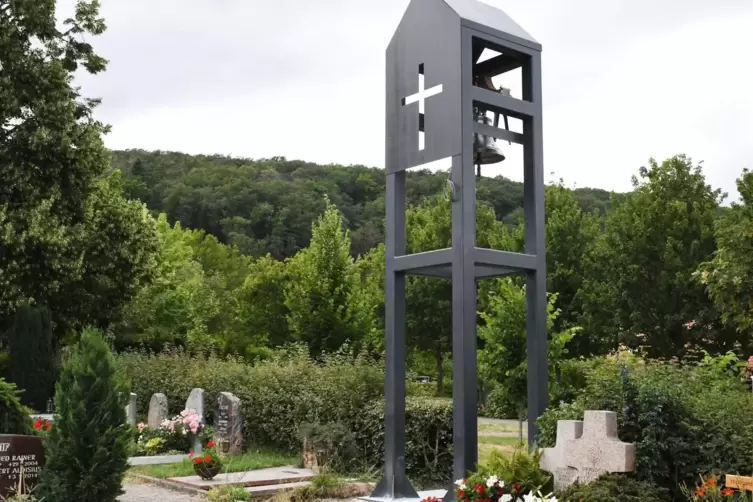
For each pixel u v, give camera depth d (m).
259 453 17.16
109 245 29.11
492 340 16.94
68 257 27.61
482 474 8.96
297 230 82.75
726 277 15.09
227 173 102.31
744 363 12.03
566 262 31.25
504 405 18.80
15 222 26.52
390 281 10.72
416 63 10.44
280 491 12.64
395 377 10.60
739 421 8.54
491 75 10.96
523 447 9.60
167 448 17.19
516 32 10.42
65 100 28.66
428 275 10.92
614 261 26.73
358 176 96.38
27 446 10.96
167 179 99.94
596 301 28.27
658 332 25.11
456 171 9.73
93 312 29.42
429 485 13.89
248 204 87.44
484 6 10.70
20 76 28.06
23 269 27.00
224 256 57.03
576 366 15.61
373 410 15.16
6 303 26.48
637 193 27.59
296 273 39.12
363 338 28.12
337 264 28.17
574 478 8.80
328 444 14.77
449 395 34.88
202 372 21.36
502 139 10.18
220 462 13.50
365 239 70.88
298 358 19.56
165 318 39.19
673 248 25.44
